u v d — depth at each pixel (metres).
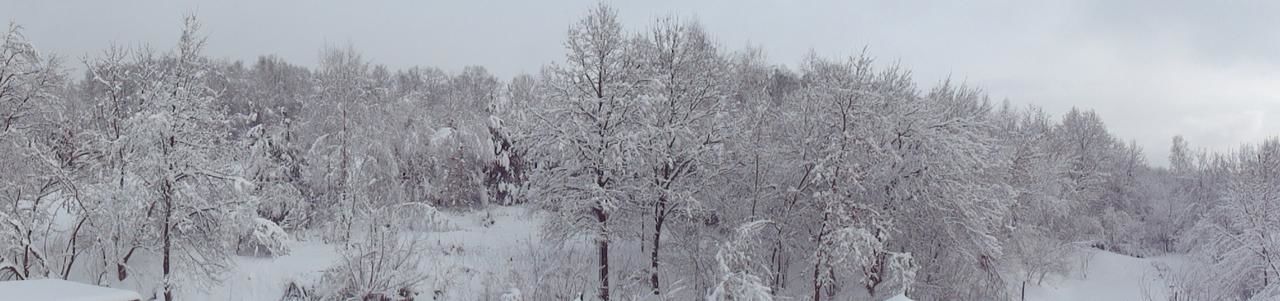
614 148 21.00
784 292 23.20
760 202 24.00
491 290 20.84
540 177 23.11
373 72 38.84
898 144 23.34
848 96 22.23
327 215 26.58
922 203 23.06
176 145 19.45
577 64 22.12
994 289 25.30
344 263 18.91
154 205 19.53
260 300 19.91
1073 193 38.72
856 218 21.89
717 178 24.19
